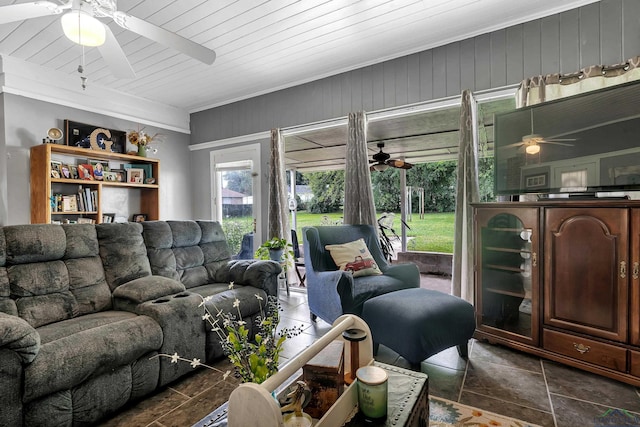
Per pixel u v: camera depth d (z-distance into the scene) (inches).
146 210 176.7
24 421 54.0
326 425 38.1
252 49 125.2
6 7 64.4
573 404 67.6
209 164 196.4
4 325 52.1
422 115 143.6
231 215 189.3
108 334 66.1
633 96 79.0
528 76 106.0
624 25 92.4
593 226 77.6
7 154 129.9
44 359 56.2
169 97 178.9
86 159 153.3
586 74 94.9
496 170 104.5
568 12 99.8
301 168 283.9
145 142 168.1
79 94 152.4
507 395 71.1
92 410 62.1
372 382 40.8
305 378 44.1
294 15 103.3
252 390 33.9
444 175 275.9
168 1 95.4
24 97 134.7
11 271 72.7
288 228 168.1
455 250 118.0
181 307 80.7
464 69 117.6
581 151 86.7
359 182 139.9
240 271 109.6
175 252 108.4
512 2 98.2
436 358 89.0
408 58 129.3
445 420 62.9
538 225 87.0
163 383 74.9
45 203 129.6
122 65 88.4
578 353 79.8
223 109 188.2
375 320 86.5
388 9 100.7
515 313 94.8
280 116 165.9
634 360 72.0
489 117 140.5
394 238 276.8
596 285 77.2
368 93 139.2
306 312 129.7
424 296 88.1
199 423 41.9
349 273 96.0
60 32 111.0
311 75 150.6
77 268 83.6
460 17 105.6
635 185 78.4
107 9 69.1
